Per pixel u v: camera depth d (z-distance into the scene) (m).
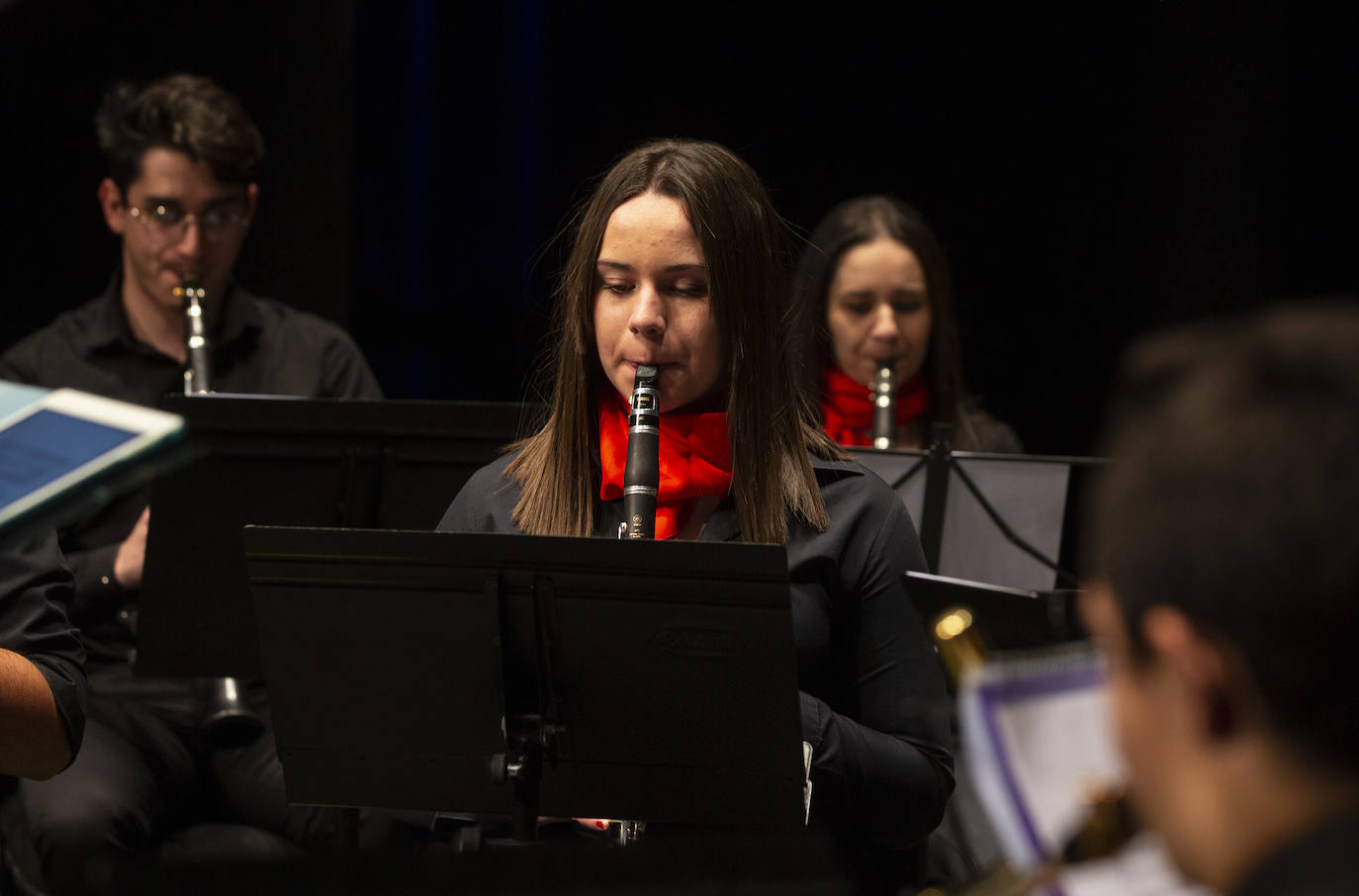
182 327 11.62
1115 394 2.47
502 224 16.91
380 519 8.12
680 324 6.68
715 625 5.30
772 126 17.47
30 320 14.70
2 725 5.75
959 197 17.56
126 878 3.63
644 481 6.35
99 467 3.18
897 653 6.68
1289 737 2.16
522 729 5.62
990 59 17.30
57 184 14.62
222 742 9.29
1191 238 16.27
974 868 7.77
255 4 14.87
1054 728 3.03
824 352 11.98
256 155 11.59
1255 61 15.86
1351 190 15.95
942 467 9.42
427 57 16.53
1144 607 2.25
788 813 5.55
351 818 8.77
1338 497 2.07
